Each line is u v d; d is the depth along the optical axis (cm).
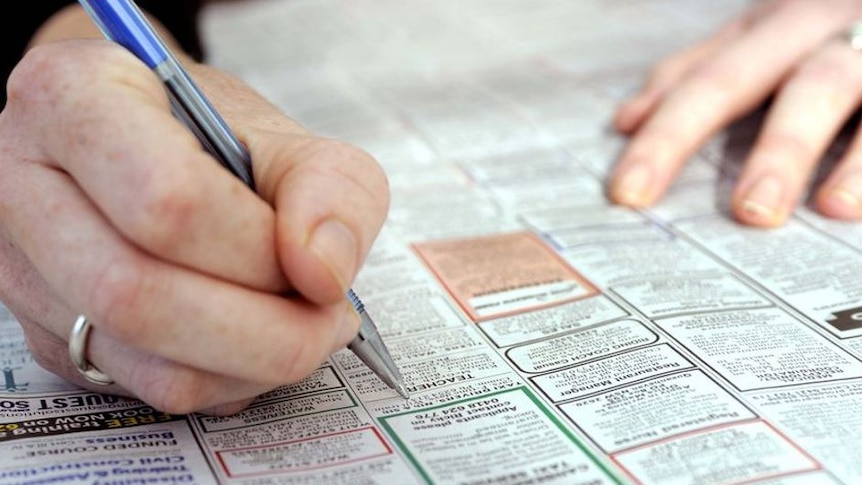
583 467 33
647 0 78
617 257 44
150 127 31
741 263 43
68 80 32
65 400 36
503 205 48
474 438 34
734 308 40
